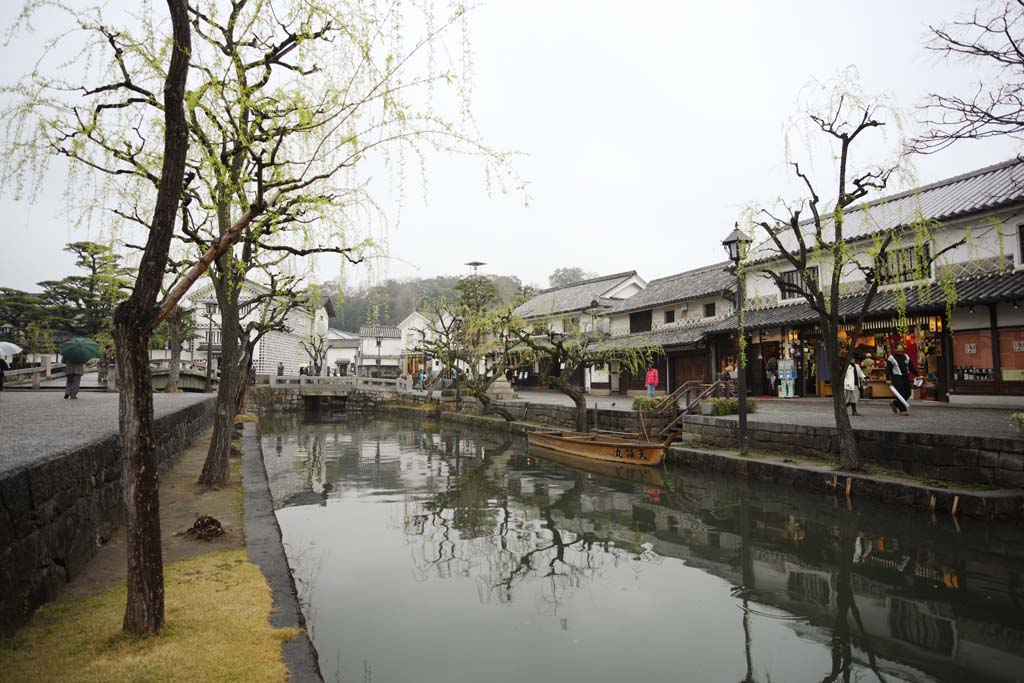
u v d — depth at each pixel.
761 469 12.41
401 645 5.43
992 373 15.88
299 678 3.51
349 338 70.31
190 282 4.21
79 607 4.55
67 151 5.37
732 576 7.36
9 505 4.01
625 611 6.29
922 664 5.04
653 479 13.78
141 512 4.02
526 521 10.20
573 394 19.08
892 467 10.80
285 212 4.83
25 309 31.48
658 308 31.20
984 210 15.67
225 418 10.02
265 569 5.61
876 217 19.77
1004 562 7.34
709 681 4.80
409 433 26.31
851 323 18.98
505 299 29.14
